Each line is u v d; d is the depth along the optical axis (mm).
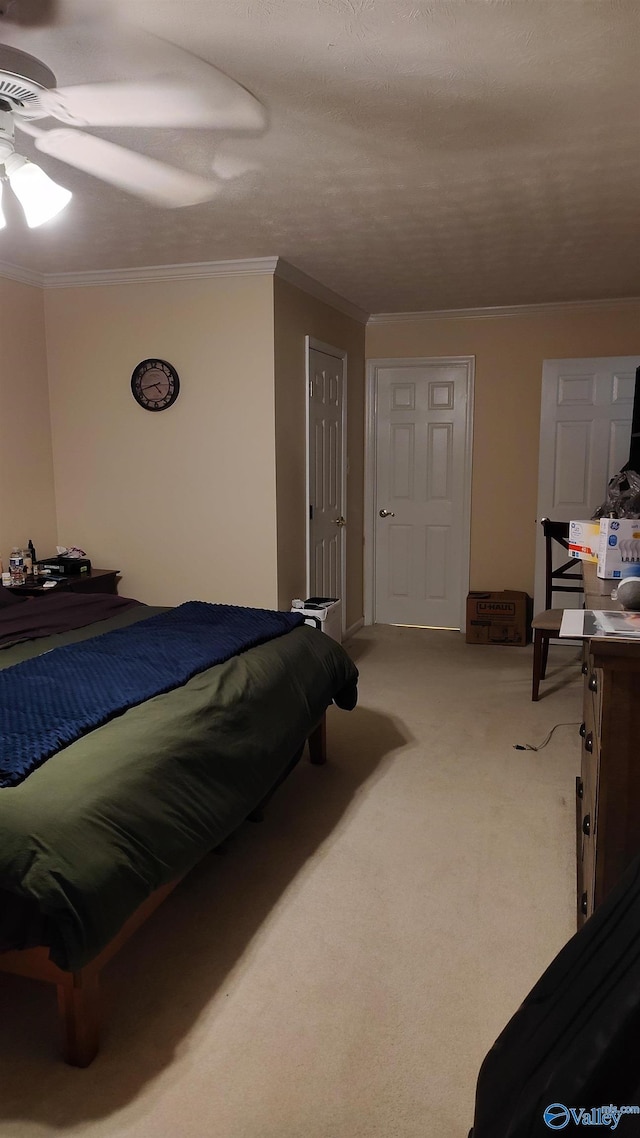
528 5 1640
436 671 4695
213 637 2756
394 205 3010
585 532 2402
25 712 1954
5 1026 1803
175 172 2625
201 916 2234
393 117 2197
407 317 5438
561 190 2840
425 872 2463
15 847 1508
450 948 2088
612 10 1661
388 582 5855
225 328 4070
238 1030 1790
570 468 5254
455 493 5590
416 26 1715
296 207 3020
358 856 2561
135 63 1875
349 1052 1725
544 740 3568
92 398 4418
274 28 1719
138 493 4418
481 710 3990
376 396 5645
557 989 955
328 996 1904
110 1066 1682
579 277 4297
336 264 3994
